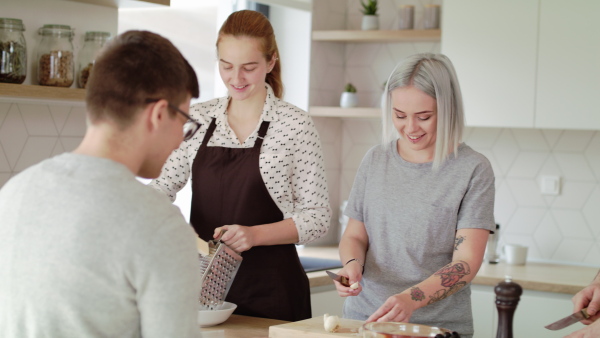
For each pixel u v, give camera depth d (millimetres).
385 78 4102
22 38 2447
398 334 1556
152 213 1142
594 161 3648
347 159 4234
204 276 1979
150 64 1187
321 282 3154
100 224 1114
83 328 1123
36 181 1165
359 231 2156
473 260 1912
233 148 2227
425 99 1964
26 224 1139
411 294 1814
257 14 2197
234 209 2215
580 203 3676
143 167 1253
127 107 1174
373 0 3955
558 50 3354
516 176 3809
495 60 3486
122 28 3084
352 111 3854
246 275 2193
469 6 3533
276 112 2254
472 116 3553
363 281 2107
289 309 2215
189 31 3402
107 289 1121
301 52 3957
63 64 2525
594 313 1809
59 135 2730
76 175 1147
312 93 3982
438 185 2008
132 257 1114
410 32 3785
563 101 3355
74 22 2707
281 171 2217
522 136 3789
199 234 2248
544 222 3750
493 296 3240
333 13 4117
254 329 2002
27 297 1128
